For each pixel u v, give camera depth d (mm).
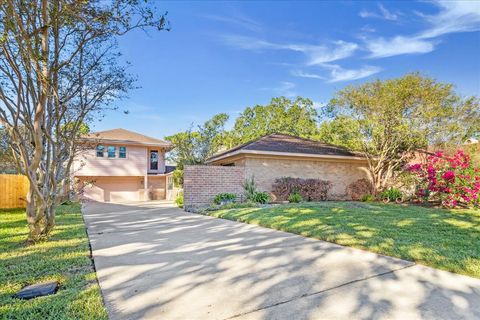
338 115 15992
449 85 13516
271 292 3416
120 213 11891
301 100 29844
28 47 4566
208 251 5309
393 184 15477
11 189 13938
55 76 5559
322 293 3383
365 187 16828
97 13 4457
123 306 3055
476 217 8453
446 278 3824
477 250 4953
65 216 10570
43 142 6152
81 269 4281
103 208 14617
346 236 6113
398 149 15250
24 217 10273
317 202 13211
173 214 11297
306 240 6105
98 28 5070
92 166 22344
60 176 7902
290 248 5449
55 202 6617
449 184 11164
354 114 15312
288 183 14578
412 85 13516
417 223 7445
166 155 28562
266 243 5887
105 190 23844
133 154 23891
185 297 3281
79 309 2947
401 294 3342
